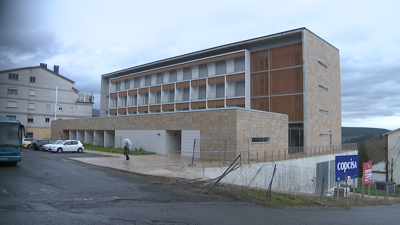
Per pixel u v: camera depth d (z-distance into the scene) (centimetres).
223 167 1766
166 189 1167
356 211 1069
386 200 1716
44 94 5681
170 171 1680
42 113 5628
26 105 5391
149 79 4550
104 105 5581
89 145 4003
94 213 747
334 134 3784
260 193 1237
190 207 872
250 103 3344
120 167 1814
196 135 2553
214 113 2420
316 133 3234
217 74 3609
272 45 3262
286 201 1143
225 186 1327
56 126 5078
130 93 4856
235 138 2261
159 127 2966
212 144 2412
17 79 5328
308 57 3080
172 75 4172
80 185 1173
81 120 4384
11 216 681
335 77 3894
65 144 3105
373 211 1102
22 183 1167
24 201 852
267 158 2386
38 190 1036
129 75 4872
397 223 850
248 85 3344
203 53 3812
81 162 2103
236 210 877
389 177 3959
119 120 3569
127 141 2239
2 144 1655
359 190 2747
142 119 3203
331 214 947
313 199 1330
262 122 2555
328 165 2669
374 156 7081
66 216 705
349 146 3919
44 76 5700
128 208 819
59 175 1432
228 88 3497
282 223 754
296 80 3072
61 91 5922
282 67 3173
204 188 1237
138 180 1376
